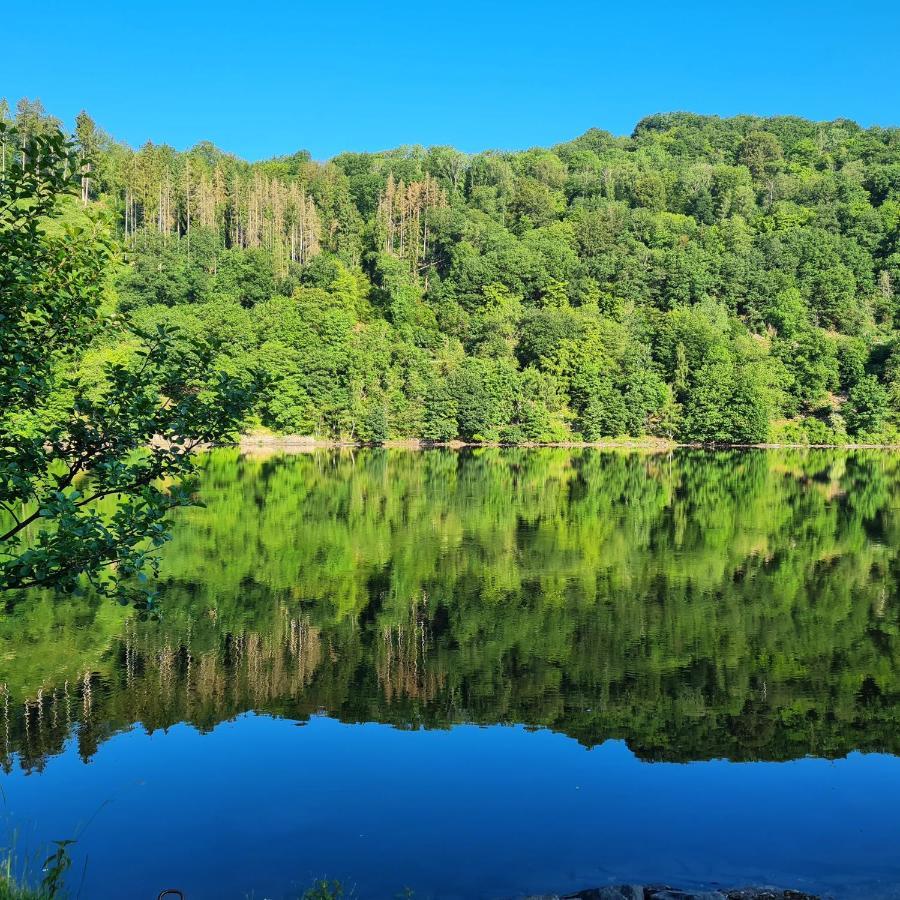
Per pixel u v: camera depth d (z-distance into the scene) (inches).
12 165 351.6
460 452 4138.8
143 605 358.3
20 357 347.9
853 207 7755.9
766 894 442.6
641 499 2160.4
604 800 562.6
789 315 6146.7
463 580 1202.6
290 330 4936.0
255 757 623.2
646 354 5374.0
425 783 584.1
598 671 822.5
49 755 623.8
